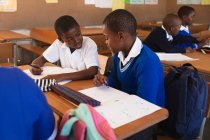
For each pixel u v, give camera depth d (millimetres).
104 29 1263
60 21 1604
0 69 653
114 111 936
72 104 1034
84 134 691
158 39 2439
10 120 628
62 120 751
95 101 1002
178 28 2500
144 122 862
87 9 3764
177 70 1404
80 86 1296
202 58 2184
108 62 1673
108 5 3971
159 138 1344
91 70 1483
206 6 4363
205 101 1317
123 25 1198
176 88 1299
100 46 2902
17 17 3219
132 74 1279
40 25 3410
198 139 1382
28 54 3262
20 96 644
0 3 3068
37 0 3312
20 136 645
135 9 4355
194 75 1341
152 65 1201
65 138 719
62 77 1380
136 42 1263
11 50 2344
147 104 1000
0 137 623
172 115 1302
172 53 2367
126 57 1285
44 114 697
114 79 1430
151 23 4273
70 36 1593
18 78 656
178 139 1322
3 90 626
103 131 727
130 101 1030
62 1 3510
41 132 696
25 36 2986
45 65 1714
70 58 1680
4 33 3043
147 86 1172
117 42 1237
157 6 4699
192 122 1296
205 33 3268
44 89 1190
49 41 2850
